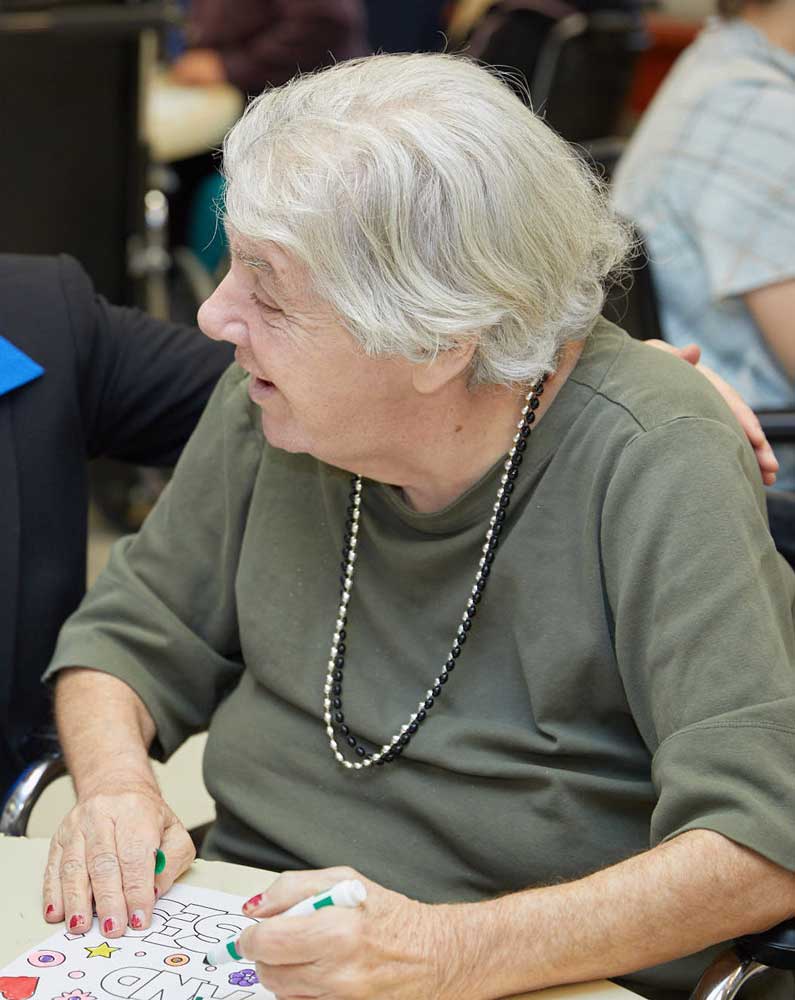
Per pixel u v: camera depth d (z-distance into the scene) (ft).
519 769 5.13
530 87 13.75
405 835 5.35
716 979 4.56
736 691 4.62
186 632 6.11
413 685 5.41
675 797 4.59
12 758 6.55
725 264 9.25
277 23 18.17
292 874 4.34
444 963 4.26
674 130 9.66
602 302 5.16
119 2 11.69
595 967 4.43
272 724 5.69
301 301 4.71
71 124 11.87
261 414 5.83
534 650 5.12
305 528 5.69
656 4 17.35
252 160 4.74
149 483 15.52
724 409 5.12
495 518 5.17
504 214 4.67
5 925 4.72
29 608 6.49
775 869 4.49
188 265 17.62
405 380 4.85
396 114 4.66
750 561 4.76
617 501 4.94
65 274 6.84
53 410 6.52
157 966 4.47
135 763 5.56
